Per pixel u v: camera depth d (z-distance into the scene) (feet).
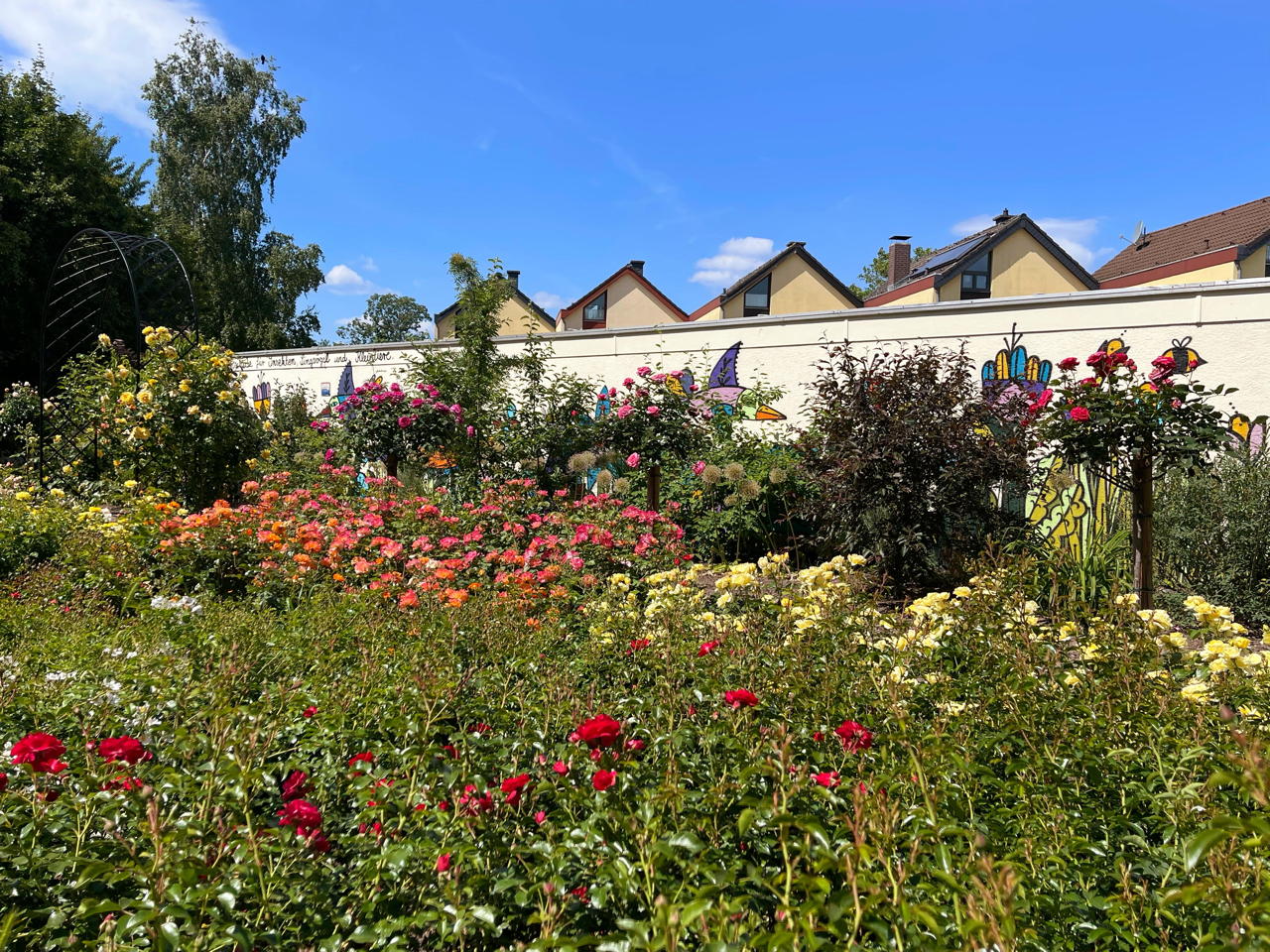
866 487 19.76
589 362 36.22
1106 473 17.89
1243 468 19.52
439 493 29.25
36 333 68.08
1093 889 6.07
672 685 9.58
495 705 9.84
